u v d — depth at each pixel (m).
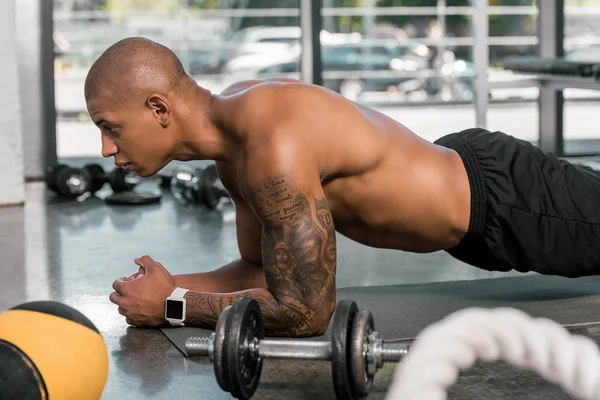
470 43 8.45
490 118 10.64
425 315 2.16
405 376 0.77
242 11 8.30
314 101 1.86
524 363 0.80
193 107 1.90
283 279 1.82
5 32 4.62
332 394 1.63
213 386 1.69
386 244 2.12
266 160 1.78
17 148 4.66
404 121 10.53
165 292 2.05
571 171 2.13
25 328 1.36
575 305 2.25
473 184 2.06
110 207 4.57
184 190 4.62
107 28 11.09
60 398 1.34
